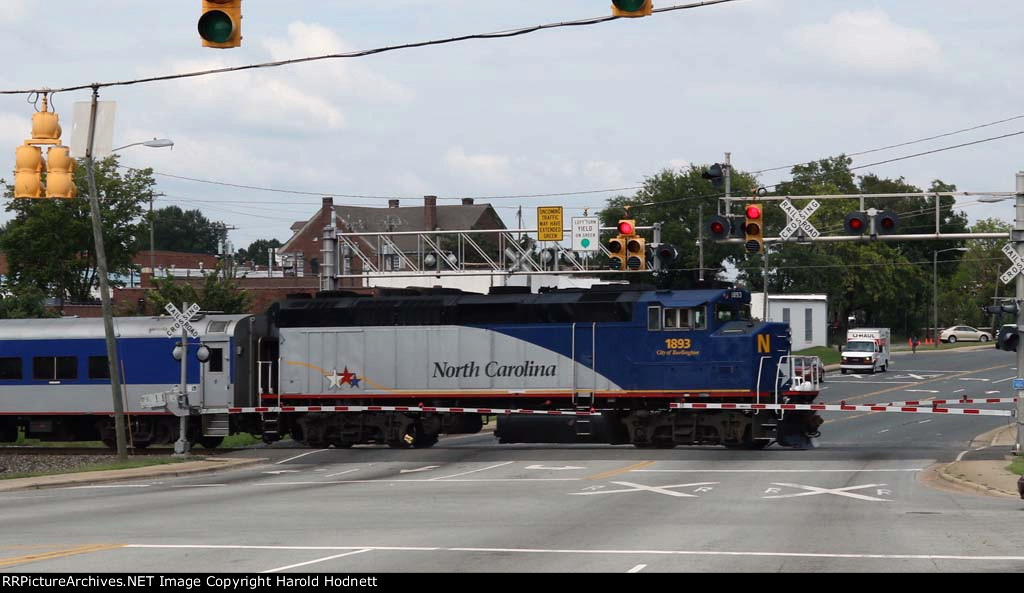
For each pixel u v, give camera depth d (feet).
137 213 264.31
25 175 70.74
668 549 54.08
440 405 131.44
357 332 134.00
